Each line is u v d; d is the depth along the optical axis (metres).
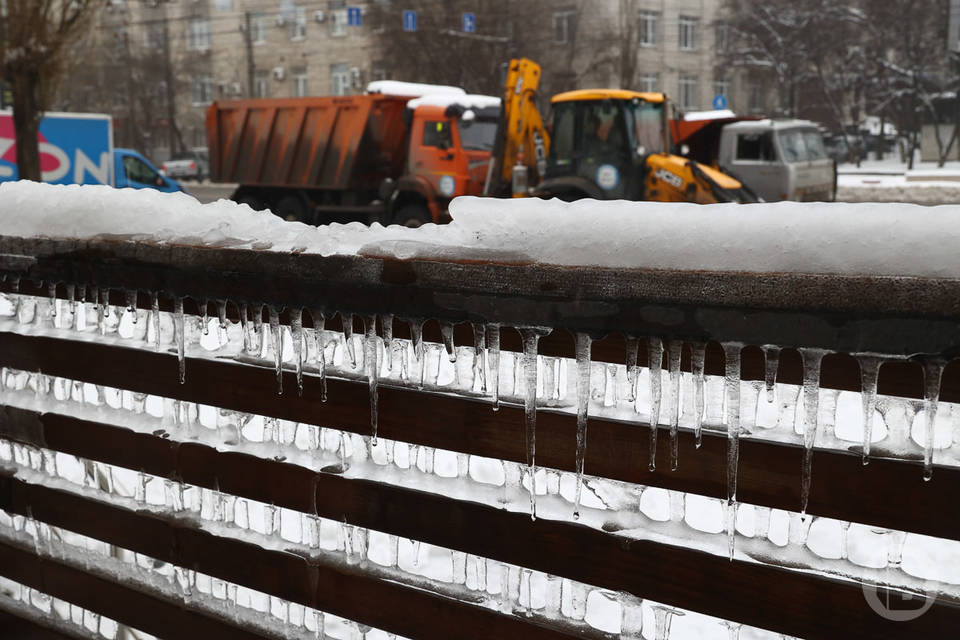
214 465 1.81
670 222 1.18
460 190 14.16
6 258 2.04
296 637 1.72
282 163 16.58
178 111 51.88
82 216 1.88
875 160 45.28
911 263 1.01
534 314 1.30
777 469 1.18
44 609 2.23
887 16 40.16
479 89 36.22
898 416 1.14
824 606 1.15
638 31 37.03
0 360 2.18
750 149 16.47
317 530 1.68
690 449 1.24
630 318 1.21
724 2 46.22
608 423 1.31
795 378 1.16
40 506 2.15
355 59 45.72
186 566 1.87
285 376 1.68
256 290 1.63
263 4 48.41
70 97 46.06
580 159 12.60
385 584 1.58
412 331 1.46
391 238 1.44
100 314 2.00
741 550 1.22
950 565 1.70
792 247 1.08
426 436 1.50
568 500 1.40
